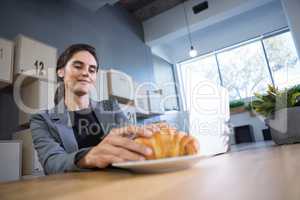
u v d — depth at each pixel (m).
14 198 0.29
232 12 3.52
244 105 3.55
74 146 1.00
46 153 0.74
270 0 3.34
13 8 2.18
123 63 3.57
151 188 0.26
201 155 0.38
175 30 3.94
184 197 0.20
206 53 4.62
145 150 0.38
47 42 2.43
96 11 3.28
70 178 0.47
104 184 0.34
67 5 2.82
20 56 1.81
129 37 3.88
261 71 4.08
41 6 2.47
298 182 0.19
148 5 3.92
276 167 0.30
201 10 3.73
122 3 3.81
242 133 3.25
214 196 0.19
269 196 0.16
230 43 4.37
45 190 0.34
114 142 0.49
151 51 4.41
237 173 0.29
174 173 0.36
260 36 4.12
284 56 3.92
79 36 2.88
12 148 1.56
